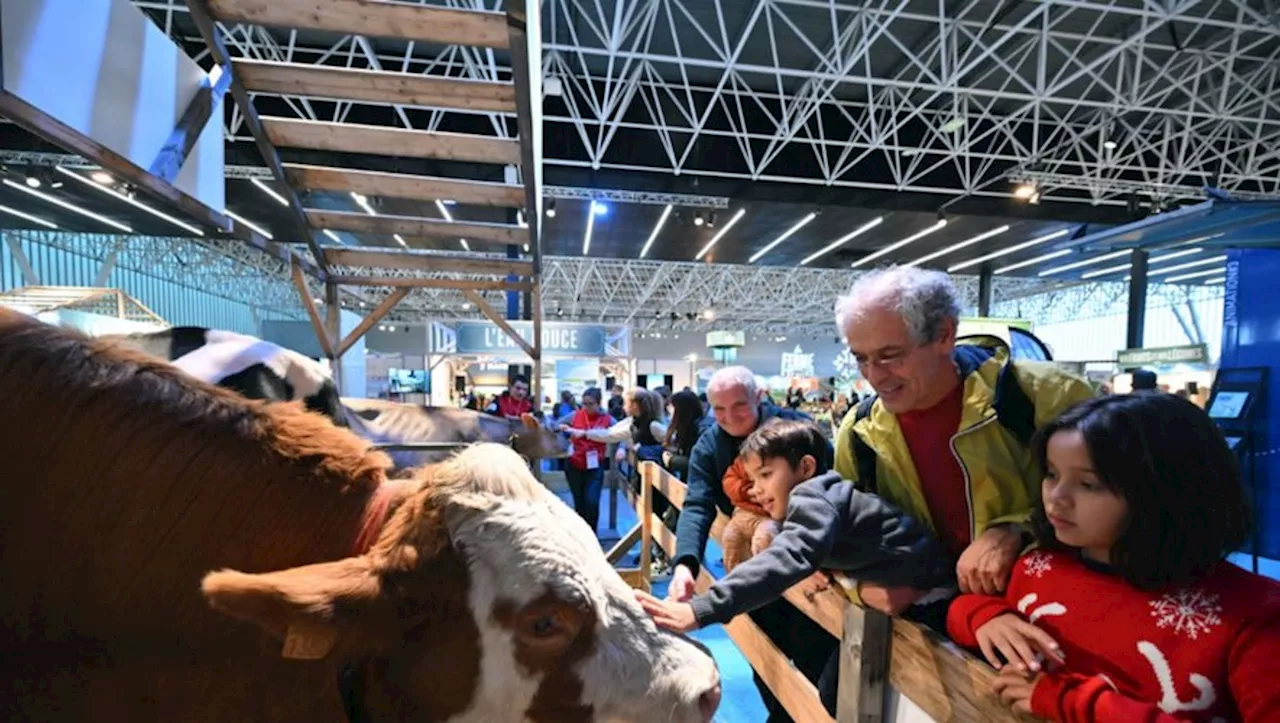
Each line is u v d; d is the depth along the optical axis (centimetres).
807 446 169
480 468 101
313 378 236
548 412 1263
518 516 98
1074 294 2778
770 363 3531
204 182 236
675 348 3444
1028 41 820
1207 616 80
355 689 101
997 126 1020
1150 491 83
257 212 1198
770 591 120
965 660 105
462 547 96
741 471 199
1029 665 90
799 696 171
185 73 220
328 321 440
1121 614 86
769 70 816
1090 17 817
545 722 98
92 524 94
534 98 294
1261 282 531
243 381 209
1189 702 79
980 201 1210
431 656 96
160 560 97
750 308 3036
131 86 184
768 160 1054
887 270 135
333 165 946
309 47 860
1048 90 863
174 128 213
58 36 150
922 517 144
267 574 85
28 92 139
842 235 1433
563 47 784
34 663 93
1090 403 94
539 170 363
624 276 2542
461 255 437
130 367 103
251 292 2698
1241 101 1023
